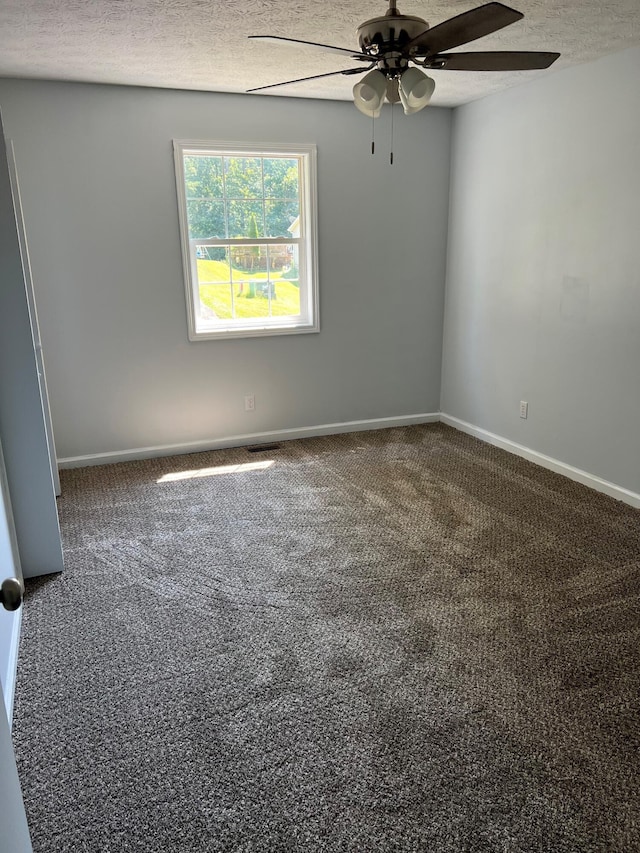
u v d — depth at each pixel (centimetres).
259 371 455
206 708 196
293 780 168
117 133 382
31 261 382
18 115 361
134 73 348
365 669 213
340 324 470
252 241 440
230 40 290
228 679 209
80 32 276
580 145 351
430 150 462
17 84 357
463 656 219
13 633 216
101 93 373
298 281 461
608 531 314
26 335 250
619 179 329
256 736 184
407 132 452
